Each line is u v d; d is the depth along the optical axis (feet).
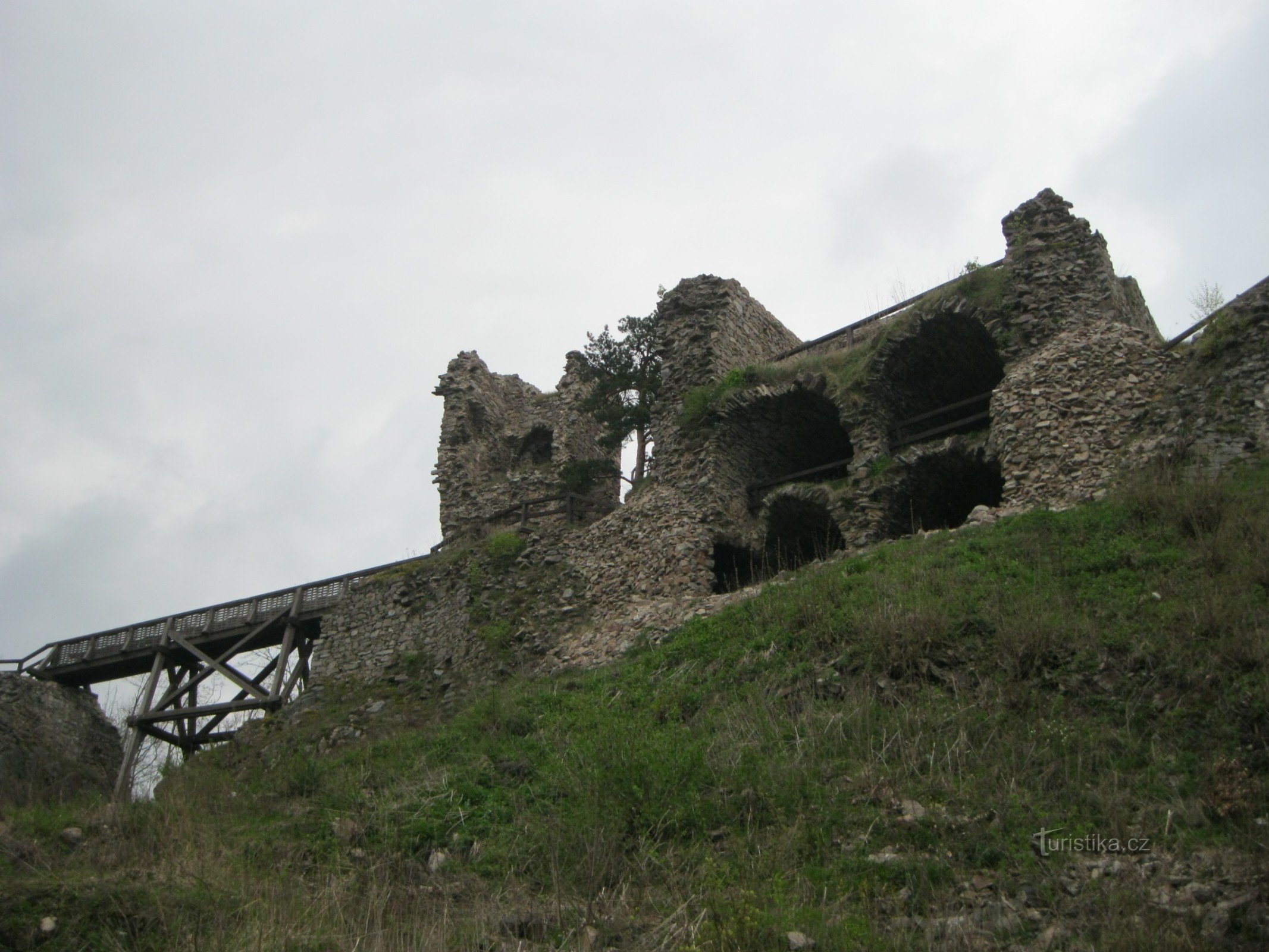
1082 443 72.02
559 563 89.97
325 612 103.40
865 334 94.94
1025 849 39.45
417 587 94.89
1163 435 68.49
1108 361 74.49
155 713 105.19
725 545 88.53
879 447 86.43
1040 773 43.68
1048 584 56.44
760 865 40.42
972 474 83.66
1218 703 44.34
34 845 44.83
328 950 36.78
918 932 35.94
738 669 58.80
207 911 39.17
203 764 76.02
